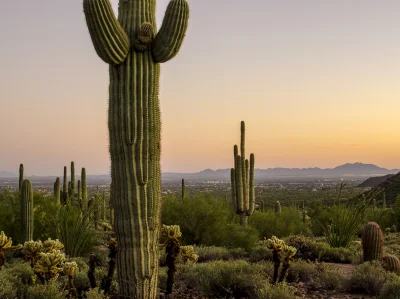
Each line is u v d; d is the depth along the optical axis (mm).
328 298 7000
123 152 5137
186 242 14875
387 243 17578
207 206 15602
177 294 6777
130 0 5406
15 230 13578
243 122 17453
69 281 5887
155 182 5293
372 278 7461
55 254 5723
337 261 11836
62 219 12938
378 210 24938
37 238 13516
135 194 5125
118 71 5230
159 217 5398
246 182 17391
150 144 5230
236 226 15867
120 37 5012
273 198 78500
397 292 6473
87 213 13203
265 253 11609
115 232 5234
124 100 5168
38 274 5734
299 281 8227
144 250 5164
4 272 7152
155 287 5332
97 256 11000
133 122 5125
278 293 6121
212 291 6859
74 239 12406
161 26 5297
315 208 33219
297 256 11750
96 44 4949
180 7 5254
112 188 5262
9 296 5797
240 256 12703
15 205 14094
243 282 6898
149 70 5289
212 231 14844
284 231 20781
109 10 4871
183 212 15148
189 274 7641
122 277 5164
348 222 14734
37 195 15047
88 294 5566
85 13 4859
